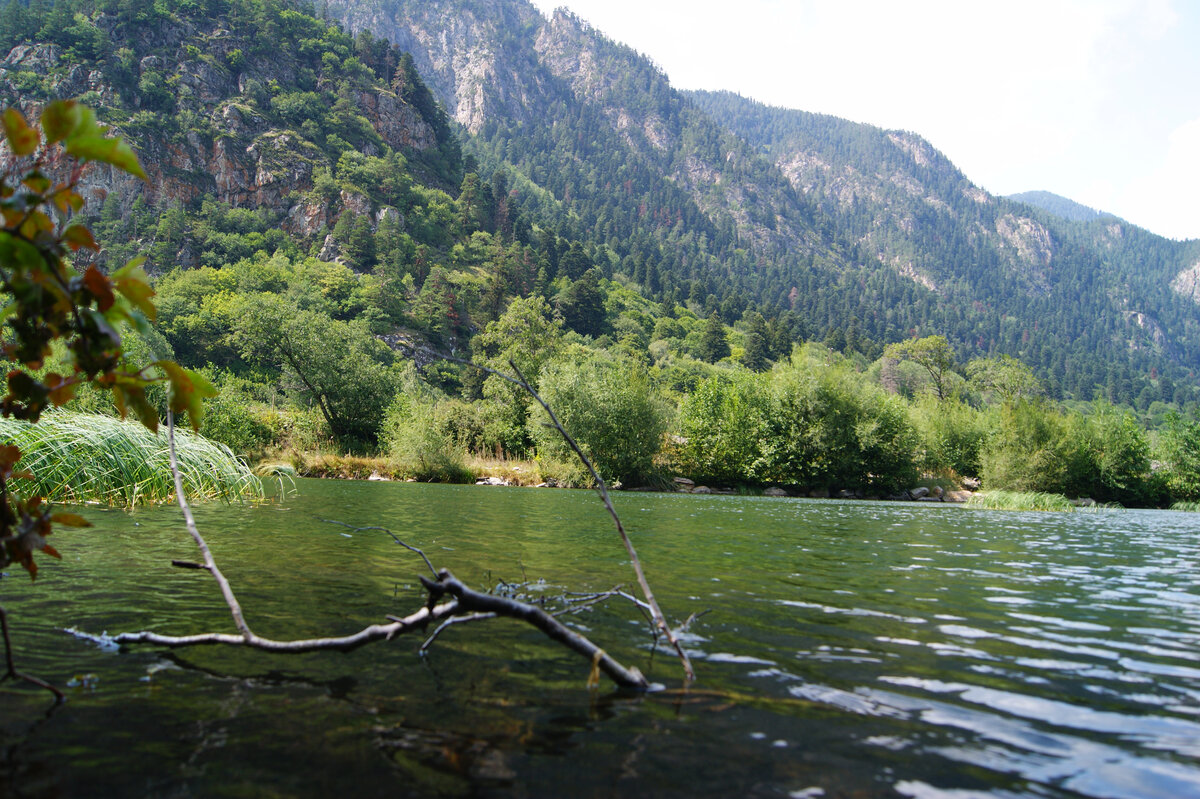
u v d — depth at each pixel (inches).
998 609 201.0
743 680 125.0
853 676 129.6
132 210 3737.7
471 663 130.6
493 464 1211.2
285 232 4160.9
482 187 5999.0
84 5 4350.4
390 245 4249.5
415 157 5674.2
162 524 332.8
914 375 3282.5
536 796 77.6
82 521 102.3
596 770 85.4
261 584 195.8
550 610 176.7
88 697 106.1
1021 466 1253.7
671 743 95.0
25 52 3949.3
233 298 2997.0
